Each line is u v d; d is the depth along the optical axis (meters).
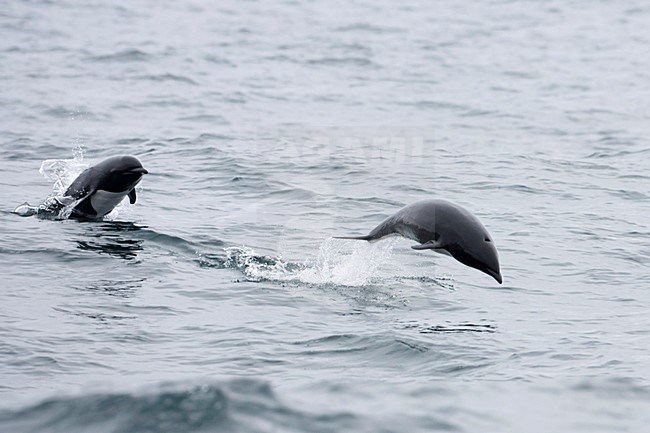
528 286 41.53
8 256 43.91
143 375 29.62
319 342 33.38
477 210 55.72
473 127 84.44
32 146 71.38
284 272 42.47
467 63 120.06
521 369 30.36
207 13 155.00
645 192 60.88
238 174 62.22
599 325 35.94
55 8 149.75
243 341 33.38
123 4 158.62
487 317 36.94
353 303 38.50
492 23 153.38
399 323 35.88
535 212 55.38
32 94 91.62
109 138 75.00
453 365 30.83
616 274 43.50
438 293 40.09
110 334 33.88
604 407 26.84
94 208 51.75
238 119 84.19
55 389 28.02
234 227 49.75
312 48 126.44
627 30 149.50
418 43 133.38
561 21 156.88
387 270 42.84
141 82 100.00
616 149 75.19
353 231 42.09
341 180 42.44
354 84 104.62
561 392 27.98
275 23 147.12
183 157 67.94
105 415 25.06
